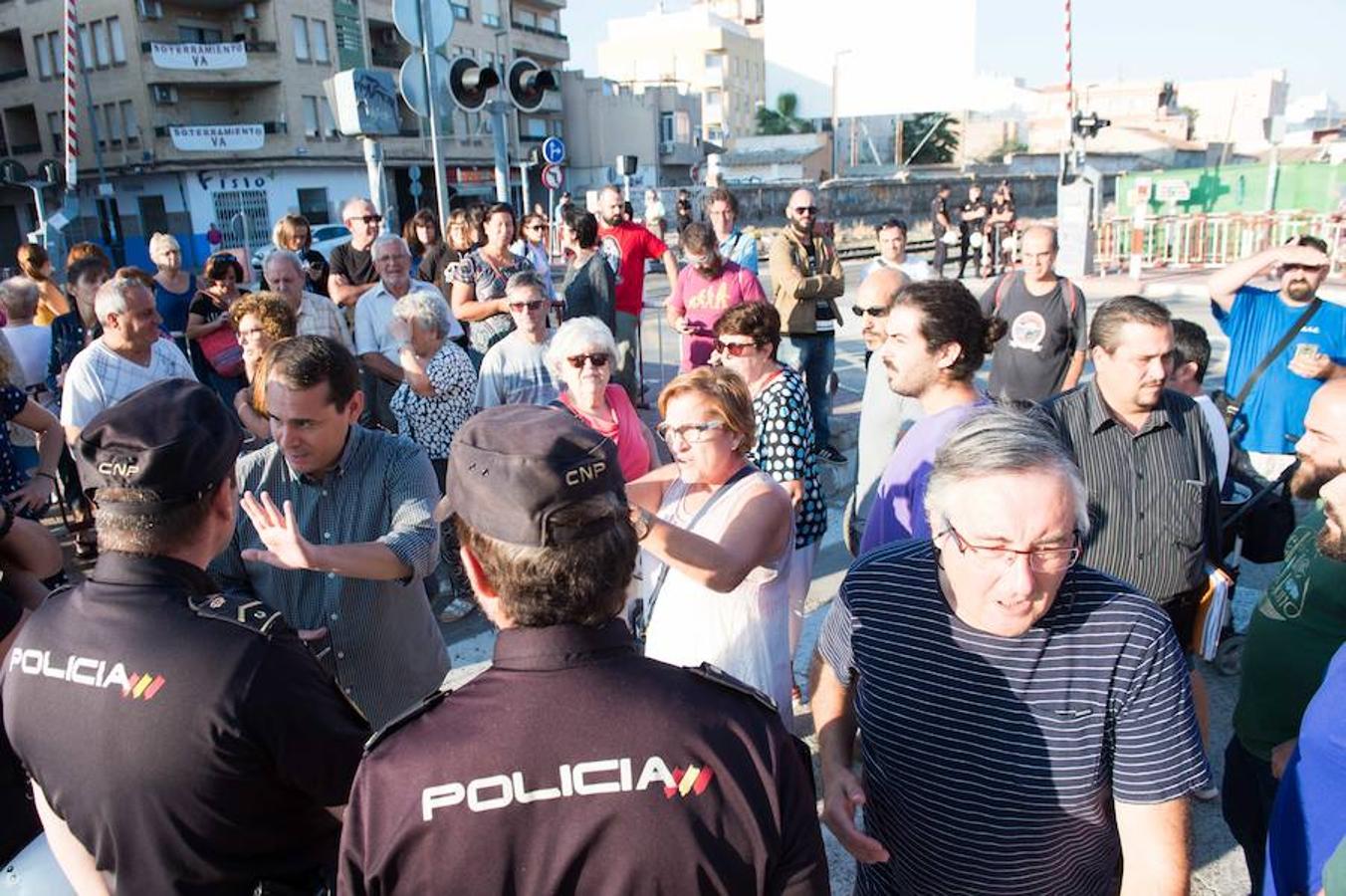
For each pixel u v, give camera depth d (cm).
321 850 159
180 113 3391
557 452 116
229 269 550
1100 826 159
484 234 702
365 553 208
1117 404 253
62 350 566
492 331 585
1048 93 7112
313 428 224
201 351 551
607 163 4938
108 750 138
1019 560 140
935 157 6662
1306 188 1845
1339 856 135
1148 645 149
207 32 3450
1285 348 421
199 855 142
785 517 238
